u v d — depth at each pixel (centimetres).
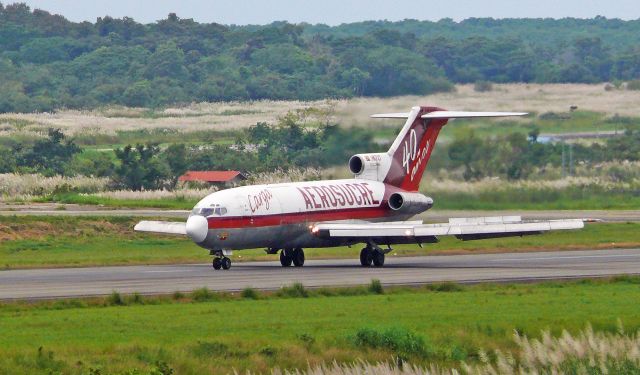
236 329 13838
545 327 13500
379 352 12150
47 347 12281
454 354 12169
